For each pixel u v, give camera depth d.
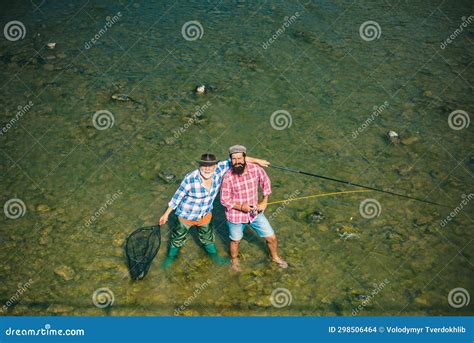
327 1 15.46
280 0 15.54
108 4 15.34
